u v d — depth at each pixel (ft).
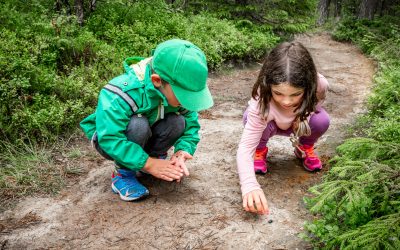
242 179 7.35
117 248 6.76
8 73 11.75
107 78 14.53
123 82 7.34
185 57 6.56
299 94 6.76
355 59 28.55
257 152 9.12
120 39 18.33
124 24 20.11
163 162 7.75
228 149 10.95
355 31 40.34
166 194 8.42
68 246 6.81
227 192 8.54
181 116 8.21
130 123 7.39
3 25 15.60
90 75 14.08
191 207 7.95
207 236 7.07
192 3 30.12
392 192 5.95
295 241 6.91
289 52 6.71
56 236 7.06
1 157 9.69
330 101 16.42
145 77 7.22
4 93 10.89
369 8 45.83
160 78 6.84
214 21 26.00
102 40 18.01
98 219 7.54
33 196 8.33
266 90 7.12
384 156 7.47
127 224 7.38
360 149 7.50
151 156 8.69
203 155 10.49
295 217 7.61
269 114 7.99
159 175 7.63
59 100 12.12
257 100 7.60
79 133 11.39
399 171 6.15
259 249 6.73
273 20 29.58
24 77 11.52
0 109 10.69
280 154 10.52
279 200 8.21
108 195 8.38
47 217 7.61
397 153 7.16
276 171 9.49
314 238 6.84
